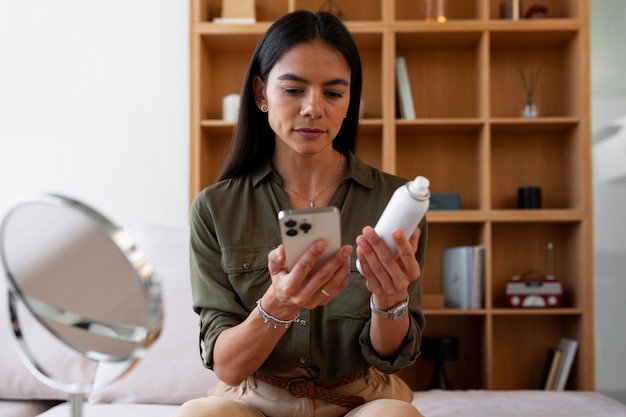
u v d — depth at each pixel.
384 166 3.24
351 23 3.26
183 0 3.41
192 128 3.27
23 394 2.15
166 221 3.35
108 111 3.38
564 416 1.96
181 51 3.39
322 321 1.38
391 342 1.30
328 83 1.32
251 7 3.30
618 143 3.29
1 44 3.40
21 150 3.37
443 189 3.54
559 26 3.26
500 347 3.51
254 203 1.48
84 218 0.64
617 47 3.31
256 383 1.38
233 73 3.56
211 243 1.46
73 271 0.67
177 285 2.17
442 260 3.50
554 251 3.51
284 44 1.33
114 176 3.37
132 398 2.06
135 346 0.66
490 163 3.32
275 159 1.51
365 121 3.27
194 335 2.09
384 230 1.08
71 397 0.72
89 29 3.40
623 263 3.24
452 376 3.48
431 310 3.22
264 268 1.42
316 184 1.48
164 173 3.37
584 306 3.20
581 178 3.26
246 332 1.23
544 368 3.47
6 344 2.16
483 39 3.27
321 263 1.07
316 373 1.39
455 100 3.54
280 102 1.33
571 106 3.38
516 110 3.55
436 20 3.34
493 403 2.15
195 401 1.27
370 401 1.37
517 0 3.31
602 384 3.20
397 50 3.54
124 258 0.64
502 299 3.51
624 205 3.26
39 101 3.38
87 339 0.69
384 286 1.15
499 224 3.52
